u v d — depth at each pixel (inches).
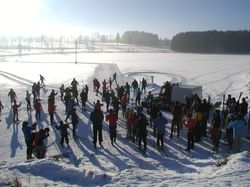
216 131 646.5
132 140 708.7
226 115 771.4
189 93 994.1
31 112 984.3
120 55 5398.6
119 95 1081.4
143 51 7367.1
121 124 848.9
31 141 569.0
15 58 4232.3
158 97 1110.4
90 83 1744.6
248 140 711.1
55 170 418.3
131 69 2642.7
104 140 707.4
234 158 455.2
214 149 629.9
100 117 650.2
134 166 518.9
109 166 525.0
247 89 1525.6
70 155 597.0
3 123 850.8
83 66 2913.4
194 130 642.8
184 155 609.6
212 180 363.6
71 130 786.8
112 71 2439.7
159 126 637.3
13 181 362.9
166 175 406.6
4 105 1091.3
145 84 1453.0
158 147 640.4
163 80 1971.0
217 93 1469.0
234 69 2773.1
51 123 843.4
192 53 6815.9
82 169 416.2
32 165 433.7
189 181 369.1
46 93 1380.4
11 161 561.3
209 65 3240.7
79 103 1132.5
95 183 382.3
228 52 7460.6
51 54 5511.8
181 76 2204.7
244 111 759.7
